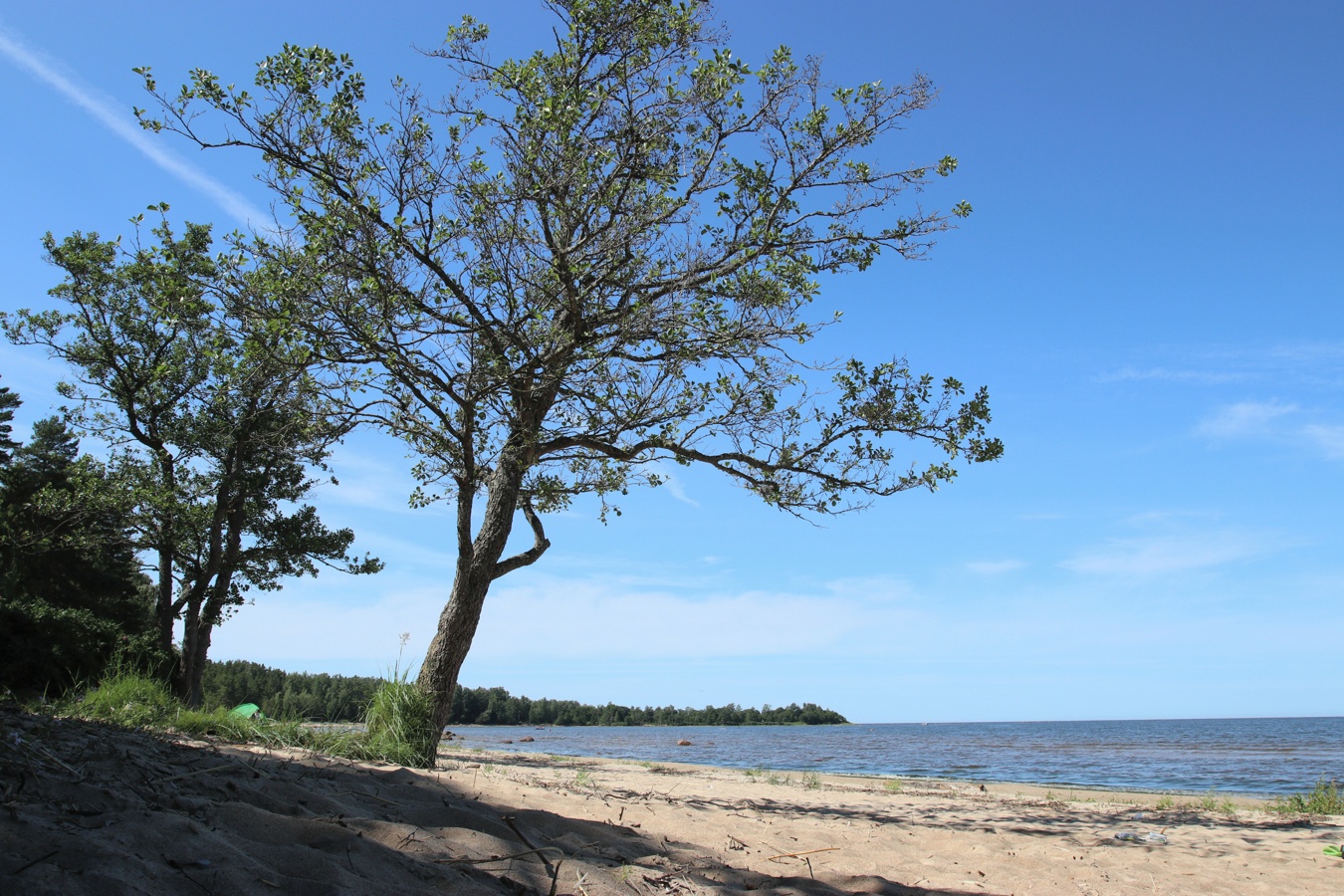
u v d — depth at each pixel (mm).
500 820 4801
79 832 2969
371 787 5172
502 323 8875
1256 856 6723
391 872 3439
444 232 9102
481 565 9141
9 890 2402
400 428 9992
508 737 59250
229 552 20031
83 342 19062
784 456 9672
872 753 40844
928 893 4840
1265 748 50656
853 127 9070
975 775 24922
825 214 9273
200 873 2900
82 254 17891
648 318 8875
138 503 18375
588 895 3801
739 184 9062
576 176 8914
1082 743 61469
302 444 10289
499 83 9094
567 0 8977
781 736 86125
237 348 9156
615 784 8500
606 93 9039
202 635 19578
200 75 8180
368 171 8648
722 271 9016
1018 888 5246
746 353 9125
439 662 8797
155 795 3775
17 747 3957
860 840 6297
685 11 9188
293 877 3104
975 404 9133
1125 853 6594
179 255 9281
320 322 8805
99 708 7816
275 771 5070
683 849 5105
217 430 18391
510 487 9398
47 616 11648
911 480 9445
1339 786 20000
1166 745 56312
